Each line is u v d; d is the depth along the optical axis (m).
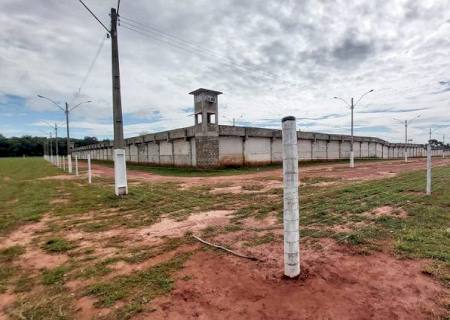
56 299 3.40
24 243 5.61
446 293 3.18
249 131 29.23
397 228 5.56
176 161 31.08
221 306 3.07
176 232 5.98
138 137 39.00
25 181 17.64
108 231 6.30
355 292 3.25
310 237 5.20
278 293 3.28
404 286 3.35
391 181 13.02
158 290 3.48
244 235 5.56
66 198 10.83
